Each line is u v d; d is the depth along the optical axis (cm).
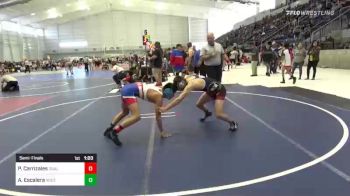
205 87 727
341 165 522
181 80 697
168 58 2289
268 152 594
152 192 452
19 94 1723
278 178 481
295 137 681
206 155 590
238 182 472
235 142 660
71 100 1366
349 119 822
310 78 1764
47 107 1206
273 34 3800
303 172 500
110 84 2059
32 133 800
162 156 593
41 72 4550
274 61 2177
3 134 799
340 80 1636
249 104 1067
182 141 680
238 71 2520
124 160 579
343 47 2445
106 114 1002
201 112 959
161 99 688
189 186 466
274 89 1388
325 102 1053
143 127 804
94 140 712
